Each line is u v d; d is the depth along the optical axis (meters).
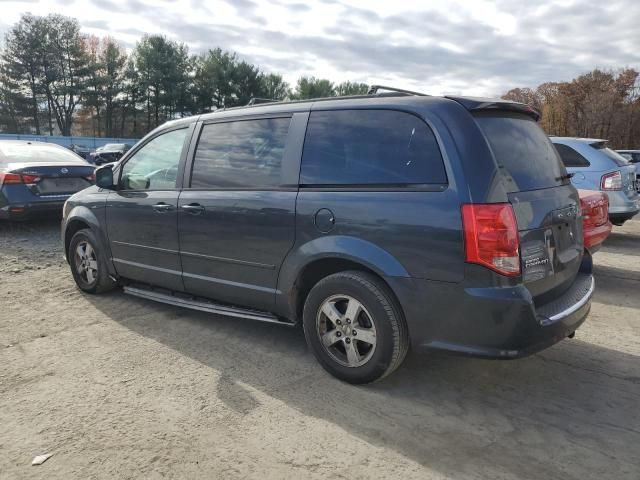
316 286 3.45
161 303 5.12
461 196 2.87
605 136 53.84
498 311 2.81
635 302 5.36
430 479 2.50
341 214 3.29
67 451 2.71
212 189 4.09
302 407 3.15
